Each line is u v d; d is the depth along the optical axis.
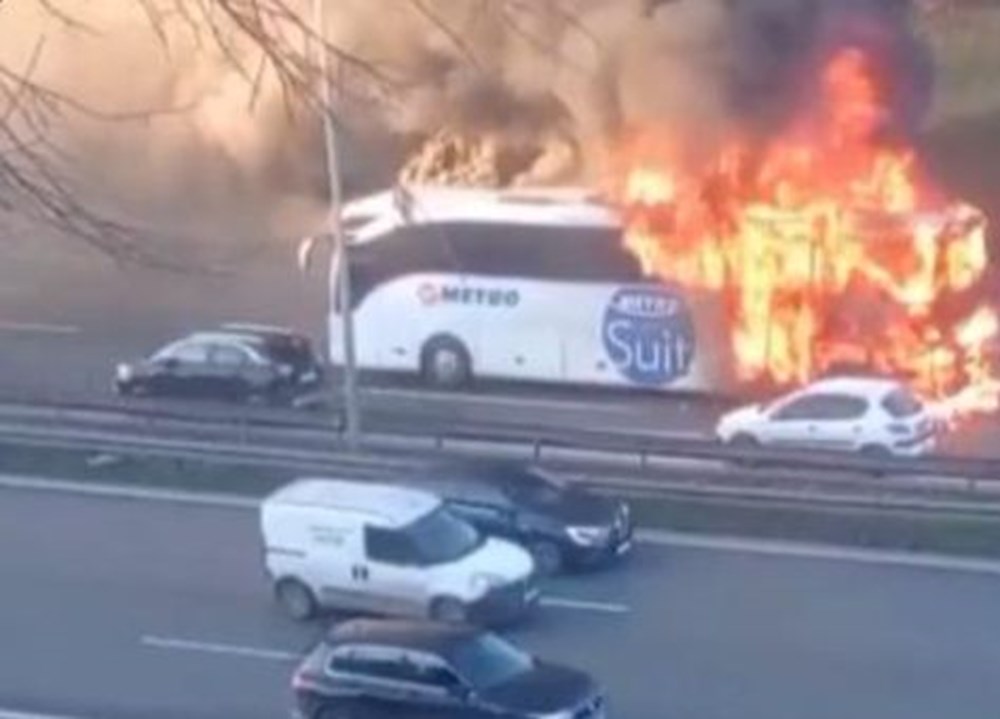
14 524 71.88
